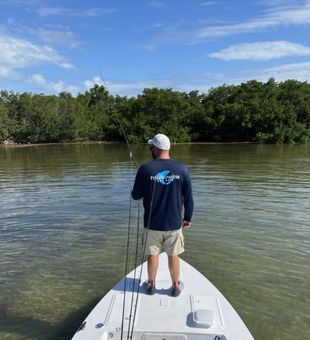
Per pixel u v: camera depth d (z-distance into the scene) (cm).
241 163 2336
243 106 5228
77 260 750
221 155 2984
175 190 460
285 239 848
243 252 774
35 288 636
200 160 2562
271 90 5584
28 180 1739
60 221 1020
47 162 2589
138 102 5666
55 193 1397
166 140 468
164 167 458
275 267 701
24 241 864
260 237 862
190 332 396
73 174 1905
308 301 580
